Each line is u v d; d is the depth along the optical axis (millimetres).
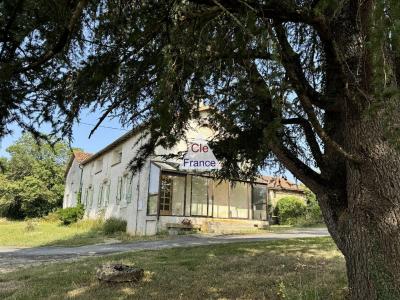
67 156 44688
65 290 7625
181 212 21500
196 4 3541
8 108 3516
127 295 7043
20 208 43312
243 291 6988
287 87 2756
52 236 22109
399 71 3604
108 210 26500
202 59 3791
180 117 4773
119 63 3674
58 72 3670
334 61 3832
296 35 4691
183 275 8562
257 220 24078
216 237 18531
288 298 6066
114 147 26938
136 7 3559
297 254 10984
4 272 10586
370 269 3787
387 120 2904
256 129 4613
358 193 3984
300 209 28359
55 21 2924
